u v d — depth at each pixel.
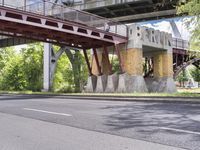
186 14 26.50
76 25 34.69
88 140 7.50
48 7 34.75
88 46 42.00
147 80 46.53
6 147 6.97
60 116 12.01
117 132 8.41
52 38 37.09
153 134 8.00
